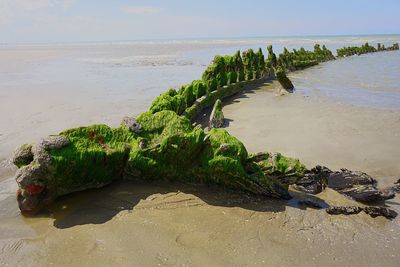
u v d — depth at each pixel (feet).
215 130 22.91
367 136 32.71
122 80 69.41
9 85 62.85
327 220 19.07
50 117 39.75
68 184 21.06
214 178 22.00
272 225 18.70
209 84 50.06
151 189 22.57
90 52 195.83
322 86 60.90
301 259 16.11
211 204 20.80
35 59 136.46
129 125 23.45
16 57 152.56
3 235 17.89
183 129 23.45
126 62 115.14
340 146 30.37
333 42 286.66
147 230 18.26
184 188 22.66
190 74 78.95
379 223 18.72
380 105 44.80
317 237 17.63
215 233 18.01
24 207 19.54
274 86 63.98
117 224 18.79
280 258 16.17
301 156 28.45
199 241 17.37
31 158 20.31
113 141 22.67
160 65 102.37
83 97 51.37
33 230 18.33
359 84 62.28
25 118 39.32
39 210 20.04
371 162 26.99
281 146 30.71
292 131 34.83
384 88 57.57
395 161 26.96
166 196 21.67
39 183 19.47
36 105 45.93
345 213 19.54
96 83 65.16
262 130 35.42
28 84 63.98
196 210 20.16
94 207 20.48
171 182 23.29
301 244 17.12
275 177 22.44
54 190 20.57
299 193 22.31
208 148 22.07
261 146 30.89
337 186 22.76
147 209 20.24
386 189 22.57
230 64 56.75
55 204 20.79
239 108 45.91
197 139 21.59
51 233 18.03
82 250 16.72
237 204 20.81
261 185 21.30
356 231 18.07
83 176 21.30
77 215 19.69
